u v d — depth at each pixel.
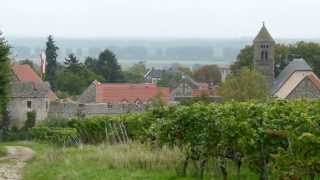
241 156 57.81
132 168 67.88
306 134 45.00
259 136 53.66
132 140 103.00
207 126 60.78
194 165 64.56
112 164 70.31
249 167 58.62
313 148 45.16
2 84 129.50
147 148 76.69
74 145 131.62
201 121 62.34
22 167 83.81
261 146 54.06
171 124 66.88
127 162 69.69
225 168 60.62
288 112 58.28
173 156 68.62
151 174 63.22
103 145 96.75
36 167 79.19
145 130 87.56
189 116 64.12
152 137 76.75
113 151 78.81
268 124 54.19
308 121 50.03
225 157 59.91
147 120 104.62
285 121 54.12
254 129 54.66
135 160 69.75
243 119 57.41
